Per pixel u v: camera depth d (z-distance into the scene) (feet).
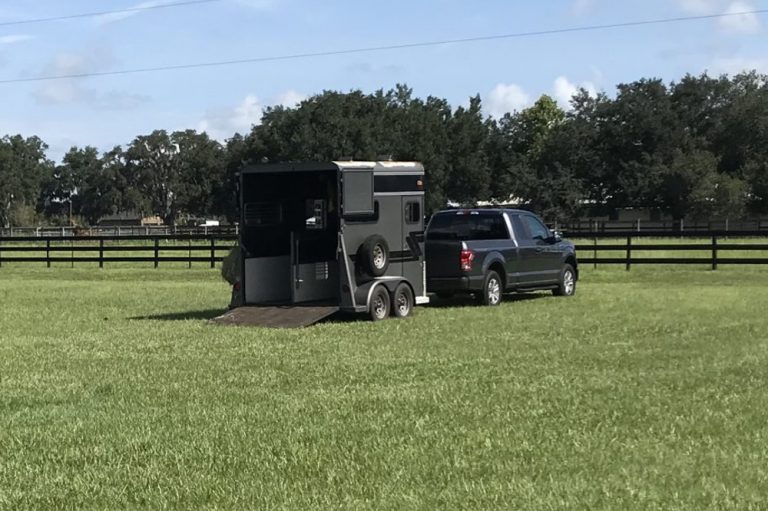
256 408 29.09
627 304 60.95
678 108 306.55
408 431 25.80
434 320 52.90
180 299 69.51
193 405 29.68
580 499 19.61
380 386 32.58
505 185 306.35
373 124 305.32
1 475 22.00
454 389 31.81
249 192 55.06
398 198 55.77
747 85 314.76
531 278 65.05
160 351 41.83
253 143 320.70
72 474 22.04
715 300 62.80
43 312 59.93
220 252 135.74
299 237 57.26
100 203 471.62
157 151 452.35
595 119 310.45
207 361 38.75
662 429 25.72
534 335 45.88
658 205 283.18
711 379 33.14
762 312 54.95
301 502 19.65
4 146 454.81
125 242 174.09
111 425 27.02
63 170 496.23
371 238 53.31
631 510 18.93
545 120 378.53
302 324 49.93
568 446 24.03
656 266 100.68
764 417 27.02
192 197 442.09
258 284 55.62
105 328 50.70
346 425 26.61
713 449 23.59
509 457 23.04
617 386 31.99
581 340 43.80
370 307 52.49
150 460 23.18
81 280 92.48
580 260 95.81
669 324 49.47
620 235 98.94
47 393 32.07
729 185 265.34
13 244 176.04
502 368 36.06
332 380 33.96
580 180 295.89
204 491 20.52
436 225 64.80
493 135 351.05
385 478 21.31
